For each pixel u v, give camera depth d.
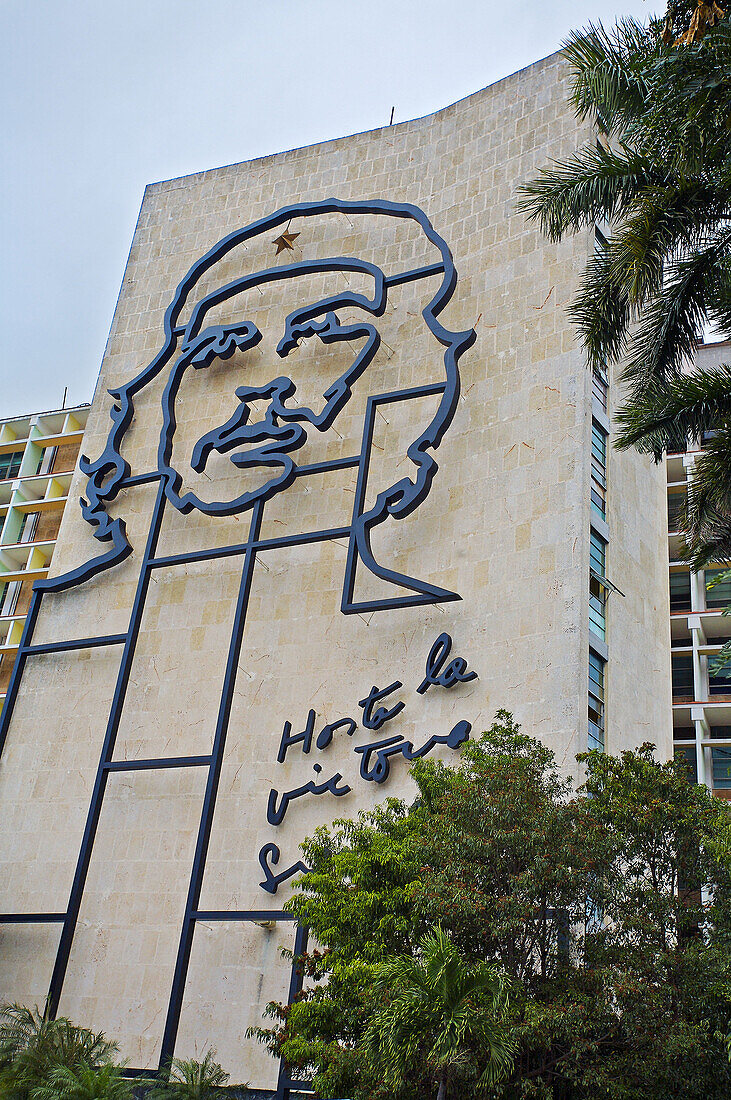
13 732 39.22
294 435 37.53
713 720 49.38
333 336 38.84
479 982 18.08
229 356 41.22
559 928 20.41
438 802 22.09
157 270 46.72
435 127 42.47
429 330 38.09
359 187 43.12
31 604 40.91
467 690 31.42
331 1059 19.56
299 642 35.19
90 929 34.22
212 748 34.56
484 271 37.94
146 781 35.72
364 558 33.84
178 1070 29.05
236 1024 30.53
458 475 34.94
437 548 34.16
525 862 20.31
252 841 32.88
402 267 40.06
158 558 38.66
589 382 33.94
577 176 24.08
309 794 32.56
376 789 31.45
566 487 32.56
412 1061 17.88
